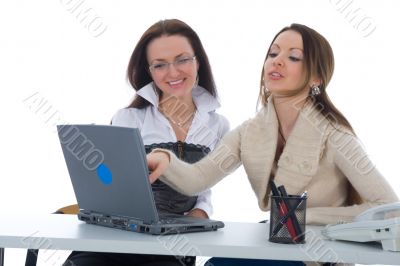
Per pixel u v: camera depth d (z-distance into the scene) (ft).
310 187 5.54
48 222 5.07
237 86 10.10
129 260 5.37
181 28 7.43
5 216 5.47
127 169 4.47
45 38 10.39
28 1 10.34
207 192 7.39
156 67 7.33
